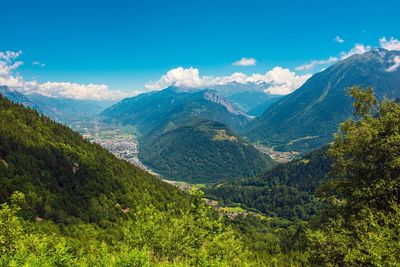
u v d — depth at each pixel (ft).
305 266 120.37
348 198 121.70
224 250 114.83
